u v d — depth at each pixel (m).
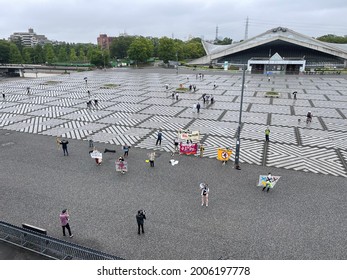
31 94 52.44
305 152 24.20
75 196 17.06
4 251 12.41
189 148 23.55
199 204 16.19
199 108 38.16
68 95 51.34
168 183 18.66
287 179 19.27
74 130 30.47
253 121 34.12
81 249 11.35
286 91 55.53
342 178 19.44
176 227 14.17
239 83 67.62
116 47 147.62
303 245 12.88
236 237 13.43
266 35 110.25
